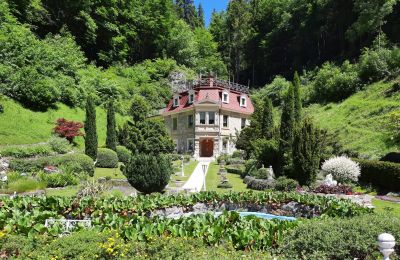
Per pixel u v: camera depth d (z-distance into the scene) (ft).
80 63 154.92
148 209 32.24
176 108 137.08
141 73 188.65
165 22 226.38
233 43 264.52
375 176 62.49
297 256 16.42
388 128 88.69
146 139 53.31
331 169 61.31
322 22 203.00
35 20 157.48
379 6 157.38
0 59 109.50
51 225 21.74
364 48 152.46
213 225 21.06
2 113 97.55
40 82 111.24
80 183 57.72
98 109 136.36
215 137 121.70
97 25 184.85
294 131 65.82
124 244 17.67
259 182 59.41
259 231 21.17
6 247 17.07
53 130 101.71
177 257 16.21
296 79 79.41
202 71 229.04
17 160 65.82
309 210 35.81
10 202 30.12
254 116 93.35
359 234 16.42
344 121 112.68
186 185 63.52
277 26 234.99
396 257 15.46
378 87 122.62
